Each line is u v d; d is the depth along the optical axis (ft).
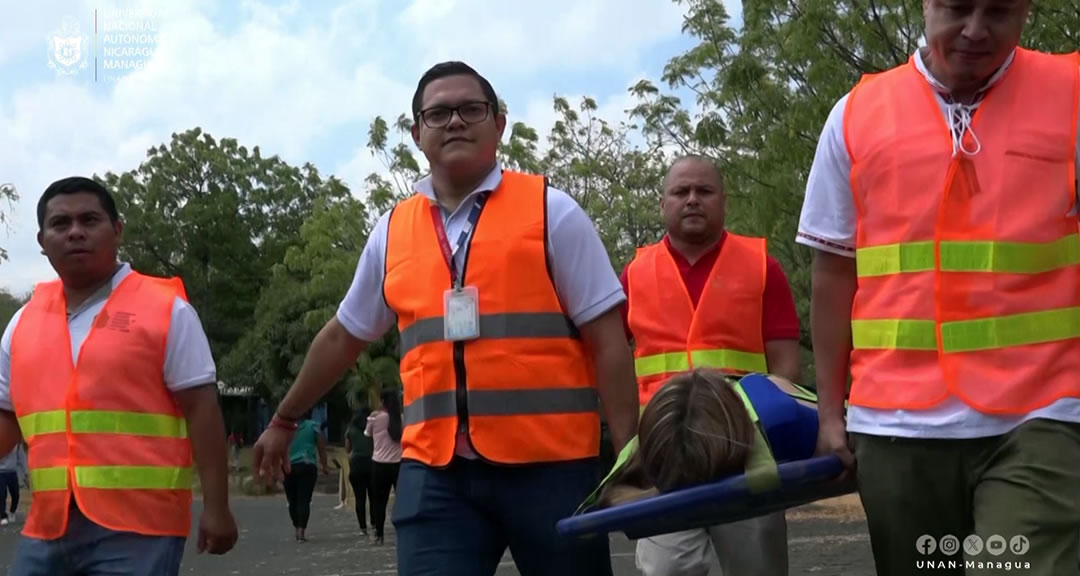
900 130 10.52
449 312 12.34
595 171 94.79
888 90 10.80
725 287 18.34
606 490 11.85
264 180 194.90
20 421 14.73
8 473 65.87
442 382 12.35
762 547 16.65
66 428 14.24
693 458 10.89
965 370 9.99
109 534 14.08
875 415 10.43
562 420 12.31
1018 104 10.27
